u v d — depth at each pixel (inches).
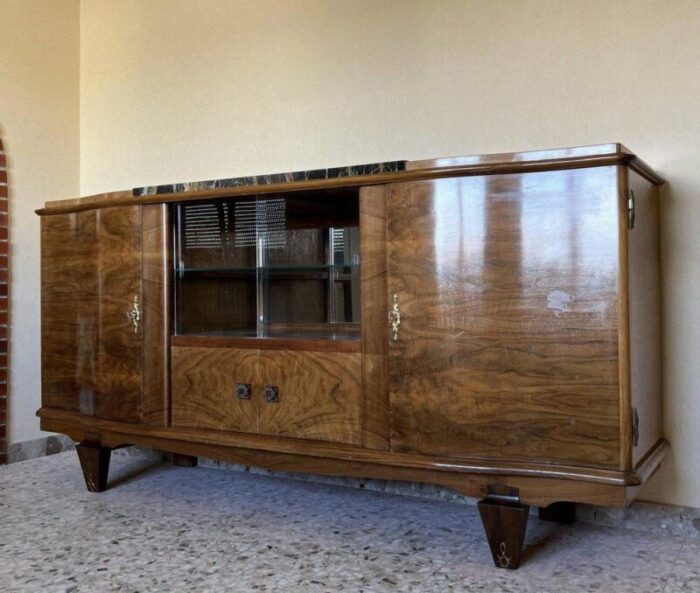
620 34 88.3
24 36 131.0
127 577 72.2
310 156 113.6
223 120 123.2
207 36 125.1
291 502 99.3
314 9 113.2
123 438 98.9
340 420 81.9
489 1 97.3
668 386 85.7
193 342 92.7
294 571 73.5
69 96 139.4
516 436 72.1
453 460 74.6
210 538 84.0
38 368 130.6
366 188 80.2
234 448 89.0
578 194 69.1
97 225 101.0
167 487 107.7
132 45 134.6
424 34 102.8
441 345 75.5
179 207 95.4
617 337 67.3
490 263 73.0
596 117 89.9
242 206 92.4
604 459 68.1
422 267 76.4
